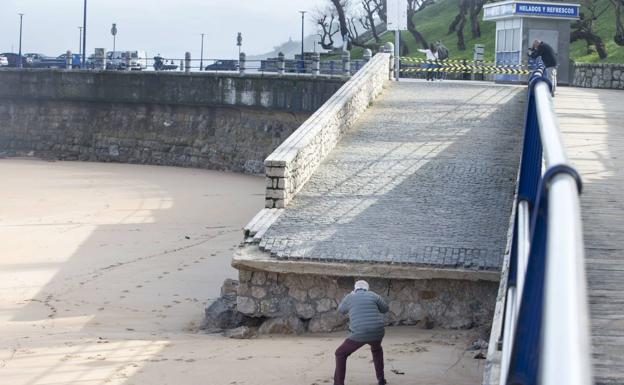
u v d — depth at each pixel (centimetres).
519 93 2812
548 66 2906
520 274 494
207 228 2830
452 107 2597
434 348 1348
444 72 3681
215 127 4669
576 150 1650
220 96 4506
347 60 4006
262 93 4262
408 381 1178
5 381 1218
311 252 1527
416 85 2977
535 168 719
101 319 1705
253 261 1514
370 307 1152
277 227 1633
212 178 4206
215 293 1953
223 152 4584
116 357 1355
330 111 2148
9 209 3209
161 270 2191
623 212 1067
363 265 1487
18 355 1374
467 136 2242
